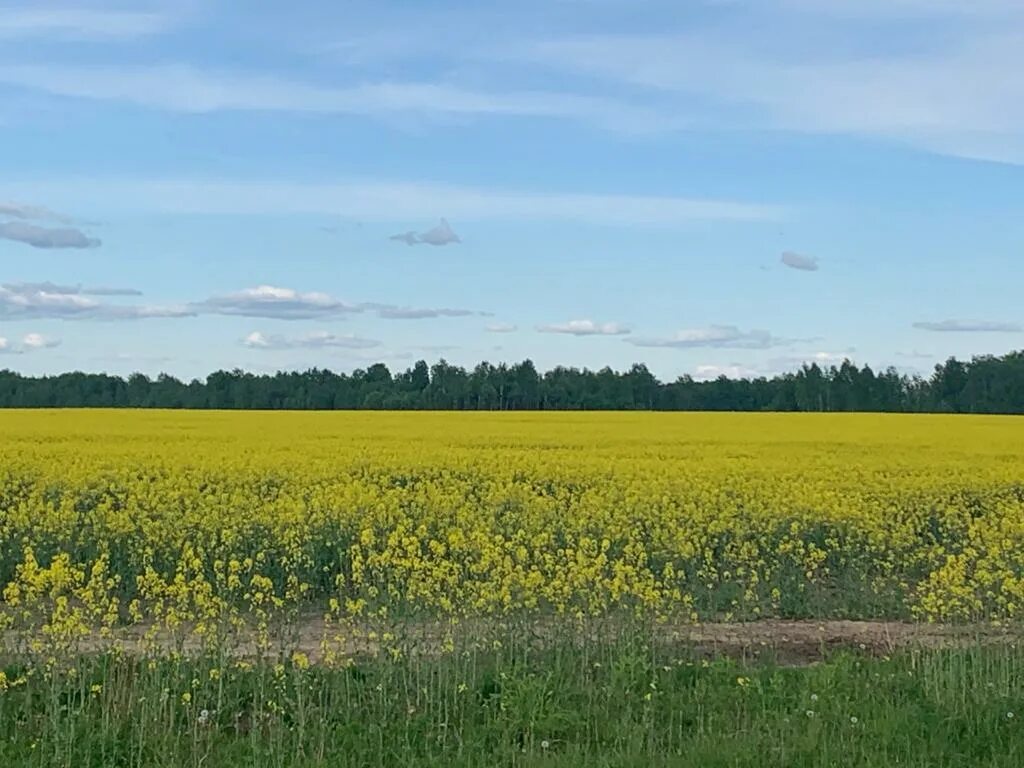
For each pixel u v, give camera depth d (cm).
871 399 7781
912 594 1477
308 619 1338
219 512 1630
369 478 2197
